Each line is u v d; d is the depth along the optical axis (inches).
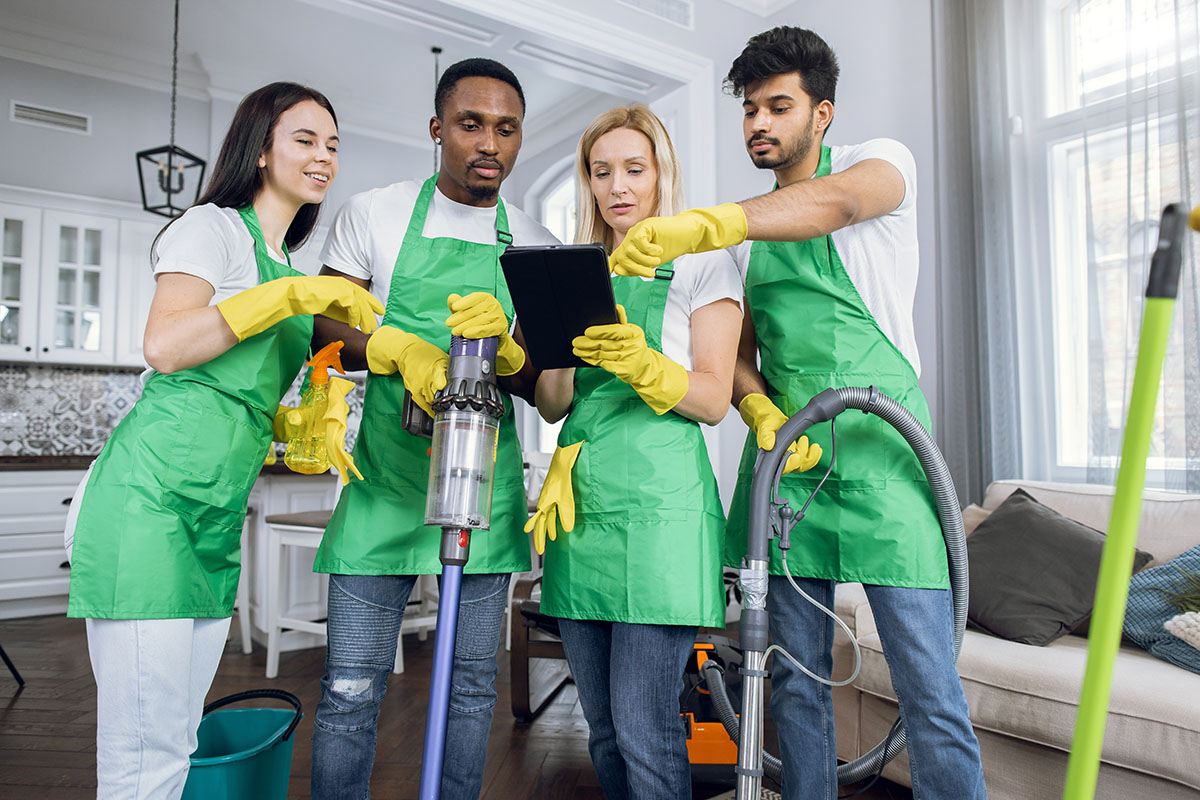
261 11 177.9
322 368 55.5
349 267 59.9
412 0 123.4
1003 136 116.3
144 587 44.0
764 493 48.1
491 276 58.6
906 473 52.6
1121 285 104.0
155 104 203.6
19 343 183.3
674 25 148.0
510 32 132.7
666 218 42.1
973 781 49.9
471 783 54.6
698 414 49.1
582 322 45.2
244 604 141.1
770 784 81.0
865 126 138.6
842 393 50.0
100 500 44.7
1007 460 112.3
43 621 169.6
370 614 53.7
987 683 71.6
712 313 51.5
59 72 193.2
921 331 129.3
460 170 57.4
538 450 241.4
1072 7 113.7
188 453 46.5
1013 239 115.0
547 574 53.7
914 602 51.1
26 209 184.7
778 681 56.7
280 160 52.7
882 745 63.3
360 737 52.8
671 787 47.8
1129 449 18.3
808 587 55.6
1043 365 113.6
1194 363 94.7
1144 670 68.5
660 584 47.6
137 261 197.2
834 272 55.0
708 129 151.0
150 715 44.1
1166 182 98.8
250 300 46.0
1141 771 61.8
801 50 52.9
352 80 210.2
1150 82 100.8
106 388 203.6
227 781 55.4
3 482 171.3
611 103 210.7
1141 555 82.0
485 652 55.1
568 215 243.1
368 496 54.5
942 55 121.9
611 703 50.0
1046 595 80.7
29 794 81.9
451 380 45.1
